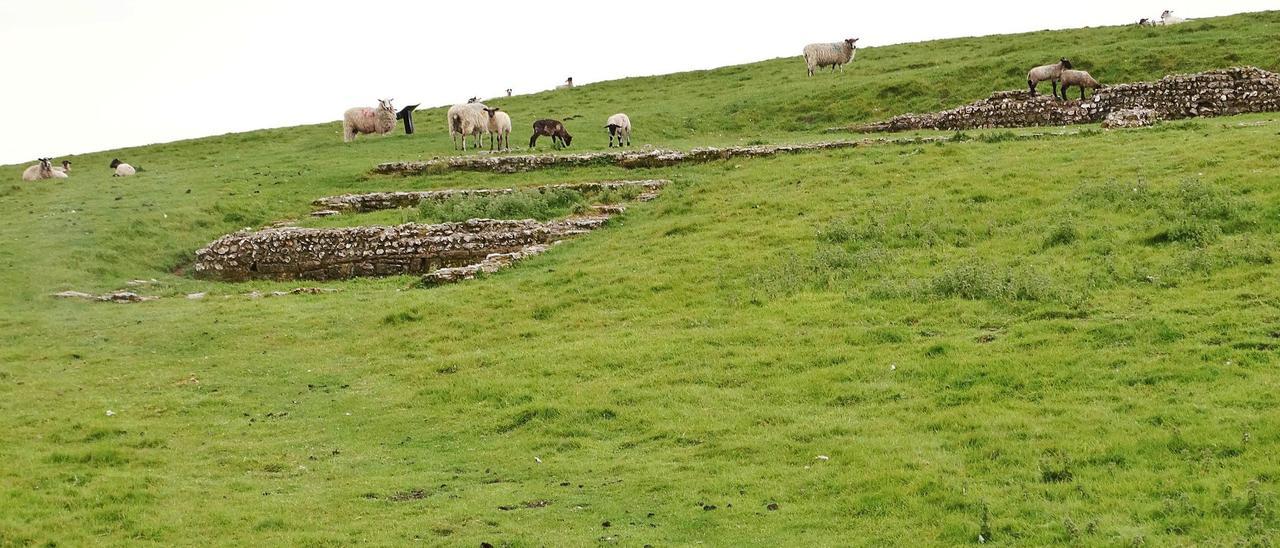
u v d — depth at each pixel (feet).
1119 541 38.34
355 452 57.57
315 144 172.24
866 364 63.00
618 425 58.13
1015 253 80.48
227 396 68.95
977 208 90.84
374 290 97.50
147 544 44.50
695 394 61.36
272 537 44.88
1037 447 48.24
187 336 83.87
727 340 70.74
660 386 63.46
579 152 136.26
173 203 125.49
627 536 43.27
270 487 51.83
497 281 92.89
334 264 105.29
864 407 57.06
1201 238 76.48
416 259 104.42
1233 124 108.99
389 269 104.58
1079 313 66.90
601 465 52.31
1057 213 86.48
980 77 157.79
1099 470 45.06
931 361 61.98
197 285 103.71
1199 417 48.91
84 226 115.34
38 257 104.94
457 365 71.72
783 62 215.72
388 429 61.26
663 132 159.53
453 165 136.05
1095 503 42.22
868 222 90.84
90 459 56.24
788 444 52.42
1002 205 90.63
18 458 56.13
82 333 85.40
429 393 66.59
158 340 82.99
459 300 87.51
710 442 54.13
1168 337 60.59
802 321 72.69
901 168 106.52
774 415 56.80
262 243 106.83
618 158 130.41
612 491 48.62
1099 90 129.70
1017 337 64.28
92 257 105.60
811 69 187.21
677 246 94.38
